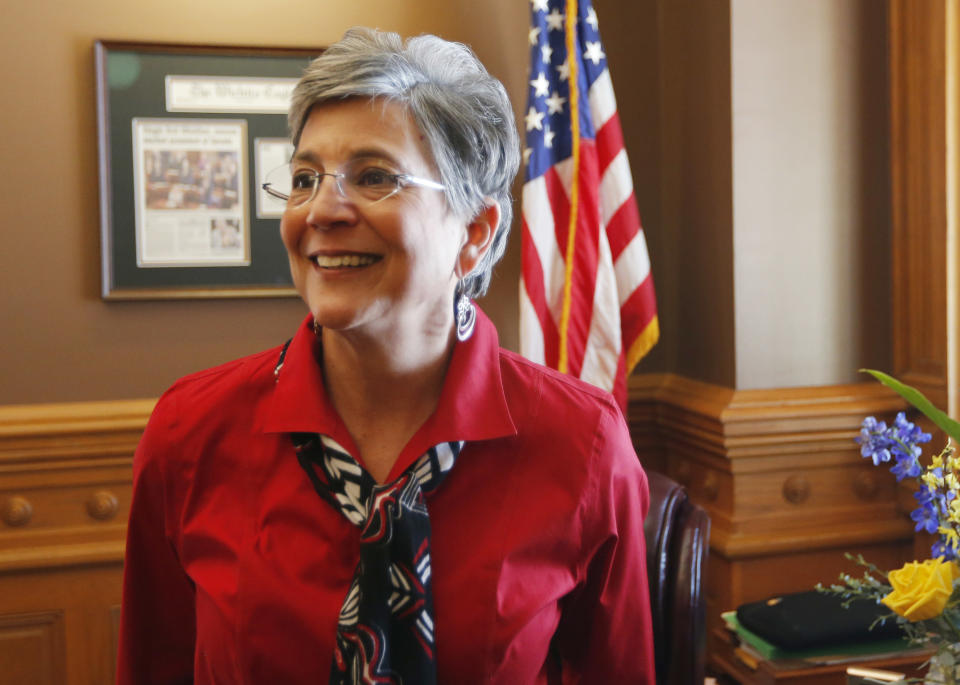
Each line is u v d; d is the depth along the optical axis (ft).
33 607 7.78
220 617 3.04
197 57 7.91
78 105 7.77
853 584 3.77
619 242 8.02
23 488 7.68
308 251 2.86
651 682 3.53
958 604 3.27
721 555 8.01
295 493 3.08
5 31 7.63
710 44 8.11
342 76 2.83
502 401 3.22
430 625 2.93
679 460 8.92
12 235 7.72
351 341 3.01
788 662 5.74
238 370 3.35
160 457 3.22
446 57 3.07
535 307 7.87
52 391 7.84
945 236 7.39
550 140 8.04
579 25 8.02
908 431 3.55
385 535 2.90
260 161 8.07
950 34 7.28
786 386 8.02
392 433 3.20
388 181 2.82
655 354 9.16
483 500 3.15
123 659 3.48
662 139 9.02
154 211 7.93
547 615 3.18
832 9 7.96
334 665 2.88
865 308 8.16
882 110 8.08
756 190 7.89
